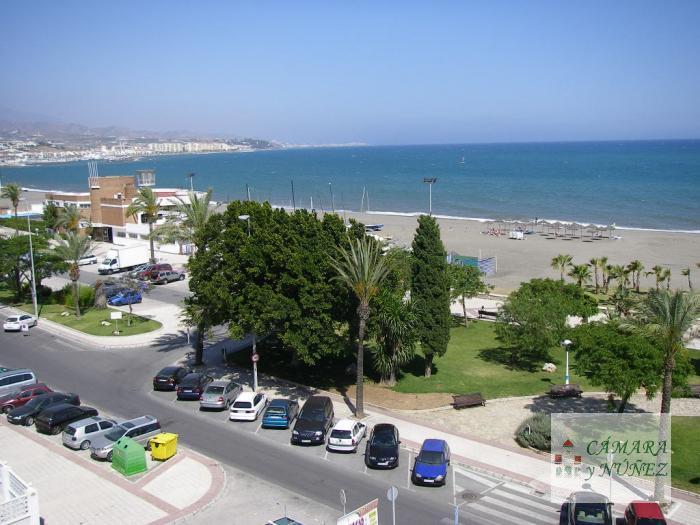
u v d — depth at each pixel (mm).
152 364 43562
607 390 31500
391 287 40719
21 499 21250
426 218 40438
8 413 34062
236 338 36875
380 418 33938
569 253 93125
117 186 104375
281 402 33188
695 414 33938
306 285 35875
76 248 55250
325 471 27531
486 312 58438
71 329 52406
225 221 41219
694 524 23078
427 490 25672
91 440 29609
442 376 41500
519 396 37062
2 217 116750
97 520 23375
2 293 66938
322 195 196125
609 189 185625
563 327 43062
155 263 75875
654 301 25453
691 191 173500
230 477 26938
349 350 43812
